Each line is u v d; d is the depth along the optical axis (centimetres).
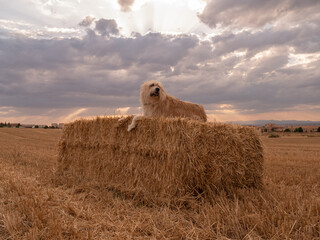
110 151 616
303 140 2939
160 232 330
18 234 313
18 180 568
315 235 311
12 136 2616
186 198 454
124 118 588
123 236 318
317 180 646
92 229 339
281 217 357
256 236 318
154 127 520
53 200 461
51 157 1050
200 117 657
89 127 685
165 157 493
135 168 549
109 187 565
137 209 423
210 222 355
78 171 705
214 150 479
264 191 517
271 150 1584
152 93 596
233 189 496
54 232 309
